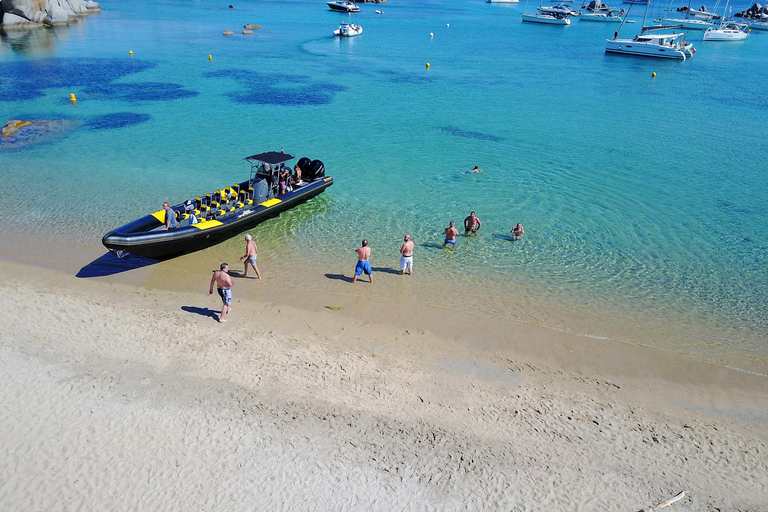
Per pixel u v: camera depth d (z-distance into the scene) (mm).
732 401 10391
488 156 24375
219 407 9578
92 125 27141
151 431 9000
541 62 51500
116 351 10891
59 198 18391
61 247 15164
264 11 93812
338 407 9750
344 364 10914
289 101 33375
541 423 9641
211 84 37406
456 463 8711
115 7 87938
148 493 7949
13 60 42906
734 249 16422
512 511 7953
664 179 22078
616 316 12984
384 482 8336
